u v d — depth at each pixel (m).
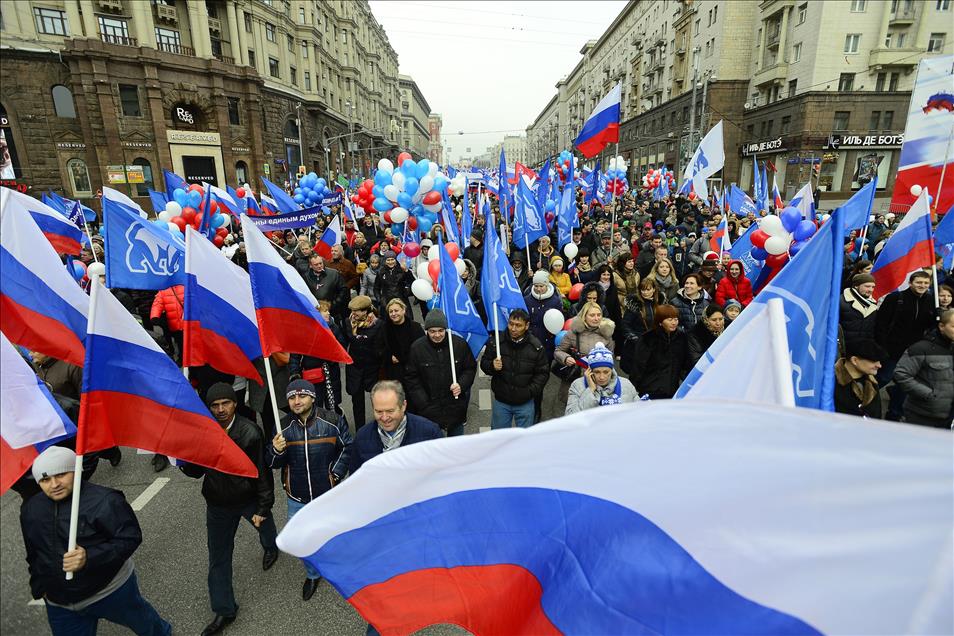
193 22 35.22
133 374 2.59
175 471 4.90
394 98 100.25
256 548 3.86
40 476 2.35
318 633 3.09
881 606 0.93
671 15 47.38
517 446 1.62
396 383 3.01
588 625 1.29
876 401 3.65
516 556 1.55
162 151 32.97
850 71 32.19
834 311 2.24
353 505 1.77
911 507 0.98
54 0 27.56
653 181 24.39
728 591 1.09
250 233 3.35
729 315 4.98
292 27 48.41
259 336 3.45
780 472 1.14
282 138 45.75
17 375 2.41
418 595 1.65
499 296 4.98
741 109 39.59
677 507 1.24
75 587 2.43
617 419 1.46
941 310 5.04
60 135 28.23
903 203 7.45
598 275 7.15
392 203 7.84
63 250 6.18
